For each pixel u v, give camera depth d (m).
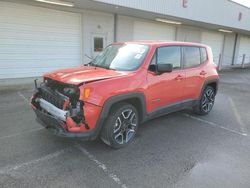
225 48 21.20
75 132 3.16
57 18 9.56
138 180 2.86
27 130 4.23
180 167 3.19
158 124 4.87
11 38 8.63
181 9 11.94
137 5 9.64
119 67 4.00
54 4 9.23
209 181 2.89
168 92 4.32
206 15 13.84
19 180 2.77
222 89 9.48
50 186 2.68
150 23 13.42
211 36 19.03
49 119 3.40
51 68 9.90
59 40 9.86
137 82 3.68
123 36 12.12
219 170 3.15
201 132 4.50
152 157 3.44
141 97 3.75
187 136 4.28
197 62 5.14
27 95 6.82
